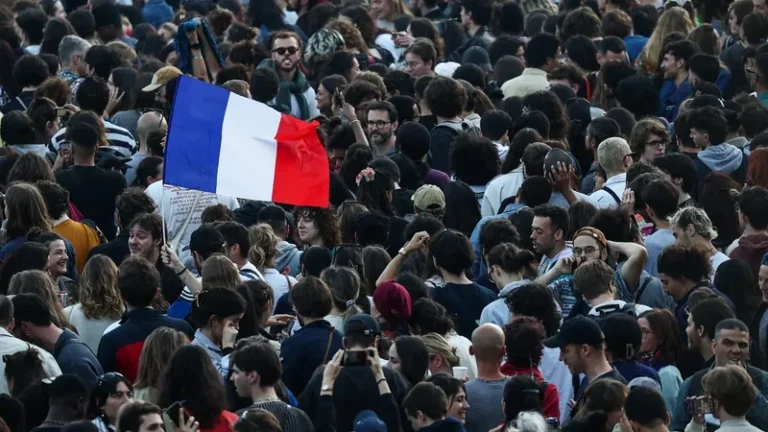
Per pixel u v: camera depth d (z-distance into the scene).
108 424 27.98
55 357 30.58
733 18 58.56
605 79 50.97
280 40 51.19
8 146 43.75
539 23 62.91
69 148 41.88
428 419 26.48
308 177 35.06
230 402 28.64
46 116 45.41
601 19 64.00
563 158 38.25
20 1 67.00
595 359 29.03
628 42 58.78
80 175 40.31
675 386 30.36
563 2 67.81
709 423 28.28
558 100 45.16
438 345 30.08
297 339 30.19
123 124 47.22
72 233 37.88
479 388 28.89
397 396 27.95
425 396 26.52
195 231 34.41
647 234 37.91
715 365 30.08
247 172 34.66
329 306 30.47
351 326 27.70
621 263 34.59
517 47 57.75
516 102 48.31
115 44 57.84
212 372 26.58
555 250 35.16
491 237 35.44
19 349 29.98
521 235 36.97
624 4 64.75
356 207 37.31
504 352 29.19
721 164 42.03
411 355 28.83
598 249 33.66
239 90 45.00
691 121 42.38
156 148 43.19
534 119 43.88
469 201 40.00
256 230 36.00
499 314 32.53
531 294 31.17
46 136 45.53
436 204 38.69
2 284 34.47
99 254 33.84
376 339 27.86
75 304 33.66
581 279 32.03
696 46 51.03
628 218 35.41
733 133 44.34
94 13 62.50
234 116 34.69
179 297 34.03
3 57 53.75
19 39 58.56
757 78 49.59
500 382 28.95
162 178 37.88
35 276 32.03
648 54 55.31
